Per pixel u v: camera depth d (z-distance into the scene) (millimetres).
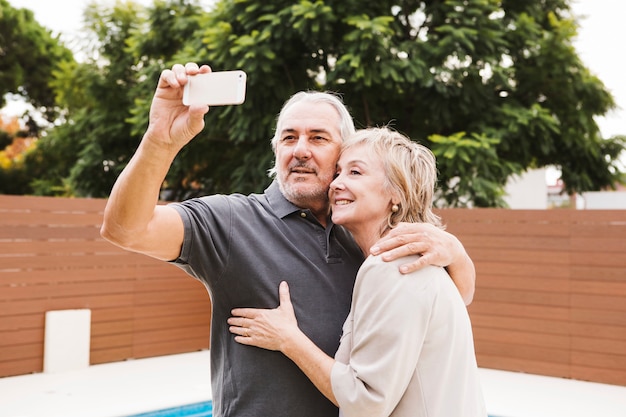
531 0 10078
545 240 5973
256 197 1898
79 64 13031
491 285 6227
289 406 1677
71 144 13602
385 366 1445
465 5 8672
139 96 10953
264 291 1731
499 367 6148
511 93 9820
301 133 1873
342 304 1812
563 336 5840
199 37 8930
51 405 4527
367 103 9180
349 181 1743
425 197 1782
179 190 11297
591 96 9875
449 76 8406
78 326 5848
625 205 10453
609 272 5656
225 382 1763
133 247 1544
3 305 5492
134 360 6305
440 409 1502
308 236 1840
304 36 7668
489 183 8055
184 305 6789
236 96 1347
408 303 1475
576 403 4879
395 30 8891
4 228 5535
